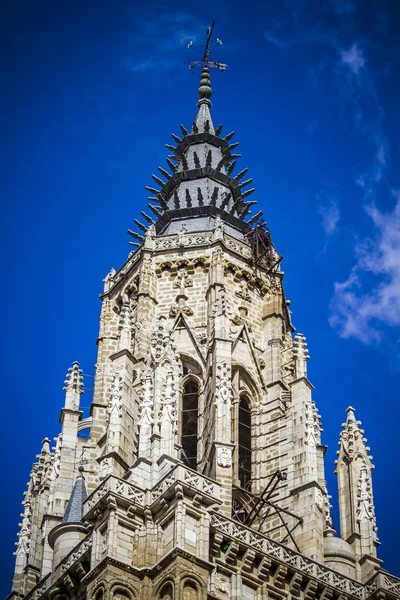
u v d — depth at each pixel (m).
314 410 100.44
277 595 91.44
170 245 108.62
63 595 90.69
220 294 102.88
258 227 110.38
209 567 87.06
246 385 103.75
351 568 95.12
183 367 102.94
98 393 104.06
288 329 109.94
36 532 99.62
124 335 100.38
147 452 92.94
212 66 127.50
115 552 87.81
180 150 120.62
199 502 89.31
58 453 99.44
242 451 101.19
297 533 95.62
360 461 99.69
